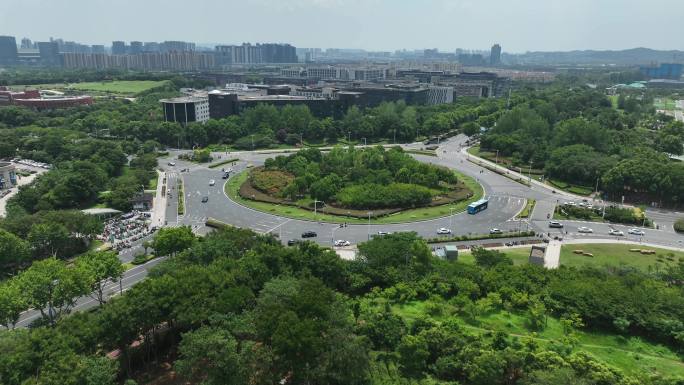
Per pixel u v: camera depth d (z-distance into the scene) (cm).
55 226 18588
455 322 12812
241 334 11069
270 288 12569
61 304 13112
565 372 10138
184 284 12150
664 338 12681
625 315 12950
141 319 11181
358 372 10444
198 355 9869
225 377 9819
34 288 12619
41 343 9856
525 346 11588
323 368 10325
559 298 13912
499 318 13562
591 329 13250
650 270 17550
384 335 12100
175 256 16038
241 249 16538
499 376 10419
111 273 14638
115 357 11694
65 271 13288
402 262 16375
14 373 9206
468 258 19038
